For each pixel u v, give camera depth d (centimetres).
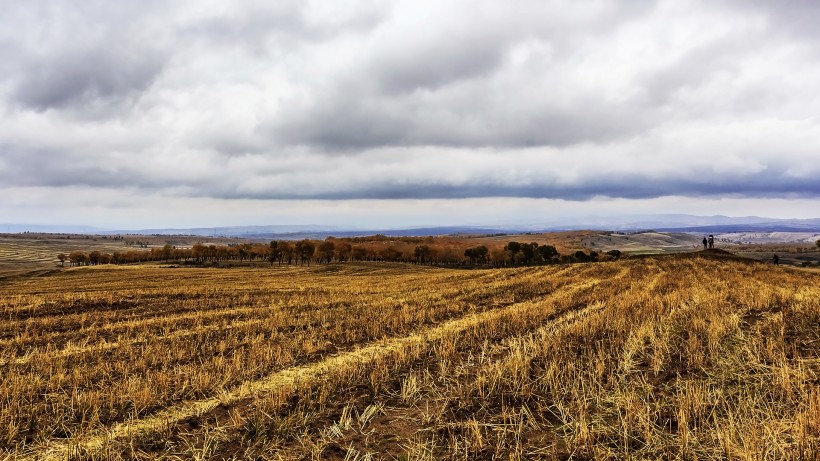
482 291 3141
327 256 13900
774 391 761
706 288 2564
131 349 1423
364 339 1545
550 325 1569
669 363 973
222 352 1340
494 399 821
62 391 981
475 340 1384
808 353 962
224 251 15050
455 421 737
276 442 681
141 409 848
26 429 778
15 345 1563
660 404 747
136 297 3044
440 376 974
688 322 1366
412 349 1254
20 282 7650
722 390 784
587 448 621
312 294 3347
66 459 666
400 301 2645
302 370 1146
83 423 802
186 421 791
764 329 1229
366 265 11256
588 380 875
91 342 1617
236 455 659
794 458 554
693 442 612
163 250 15312
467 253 13138
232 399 899
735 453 577
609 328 1383
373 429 723
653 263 5647
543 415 739
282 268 10888
